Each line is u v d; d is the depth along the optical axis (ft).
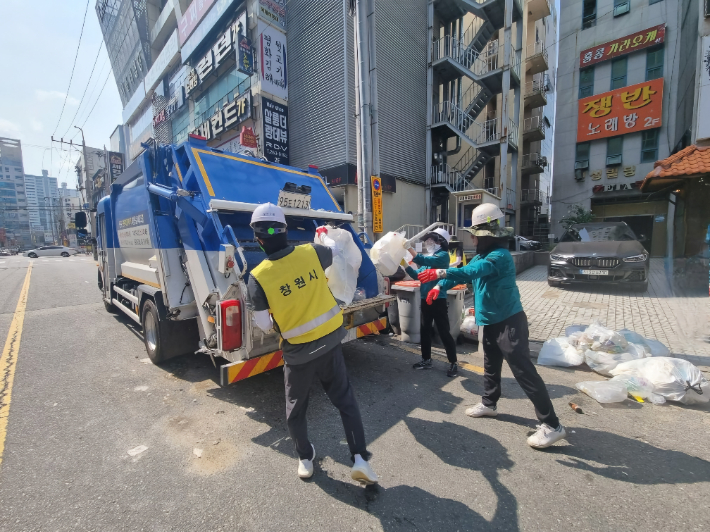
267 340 10.35
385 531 6.32
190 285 13.11
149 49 82.33
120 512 6.79
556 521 6.47
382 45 44.19
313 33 43.47
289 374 7.31
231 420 10.30
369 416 10.45
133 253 17.13
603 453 8.44
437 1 50.78
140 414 10.66
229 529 6.39
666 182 21.74
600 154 60.54
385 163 45.21
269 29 44.88
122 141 111.45
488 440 9.09
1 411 10.84
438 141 55.06
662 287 26.71
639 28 55.72
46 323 21.70
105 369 14.25
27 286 38.19
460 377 13.20
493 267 8.72
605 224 31.27
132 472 7.99
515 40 52.90
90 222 26.84
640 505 6.81
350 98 40.68
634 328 17.61
